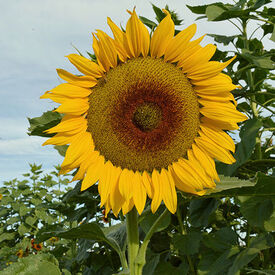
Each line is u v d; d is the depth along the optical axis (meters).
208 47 0.52
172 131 0.53
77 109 0.48
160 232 0.86
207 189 0.52
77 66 0.47
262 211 0.63
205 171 0.53
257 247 0.58
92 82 0.49
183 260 0.79
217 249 0.68
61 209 1.01
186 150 0.55
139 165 0.52
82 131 0.49
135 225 0.50
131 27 0.48
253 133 0.69
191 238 0.70
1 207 1.78
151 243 0.84
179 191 0.53
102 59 0.49
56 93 0.46
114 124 0.51
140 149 0.52
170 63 0.53
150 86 0.52
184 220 0.85
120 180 0.49
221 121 0.54
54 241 1.60
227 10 0.77
